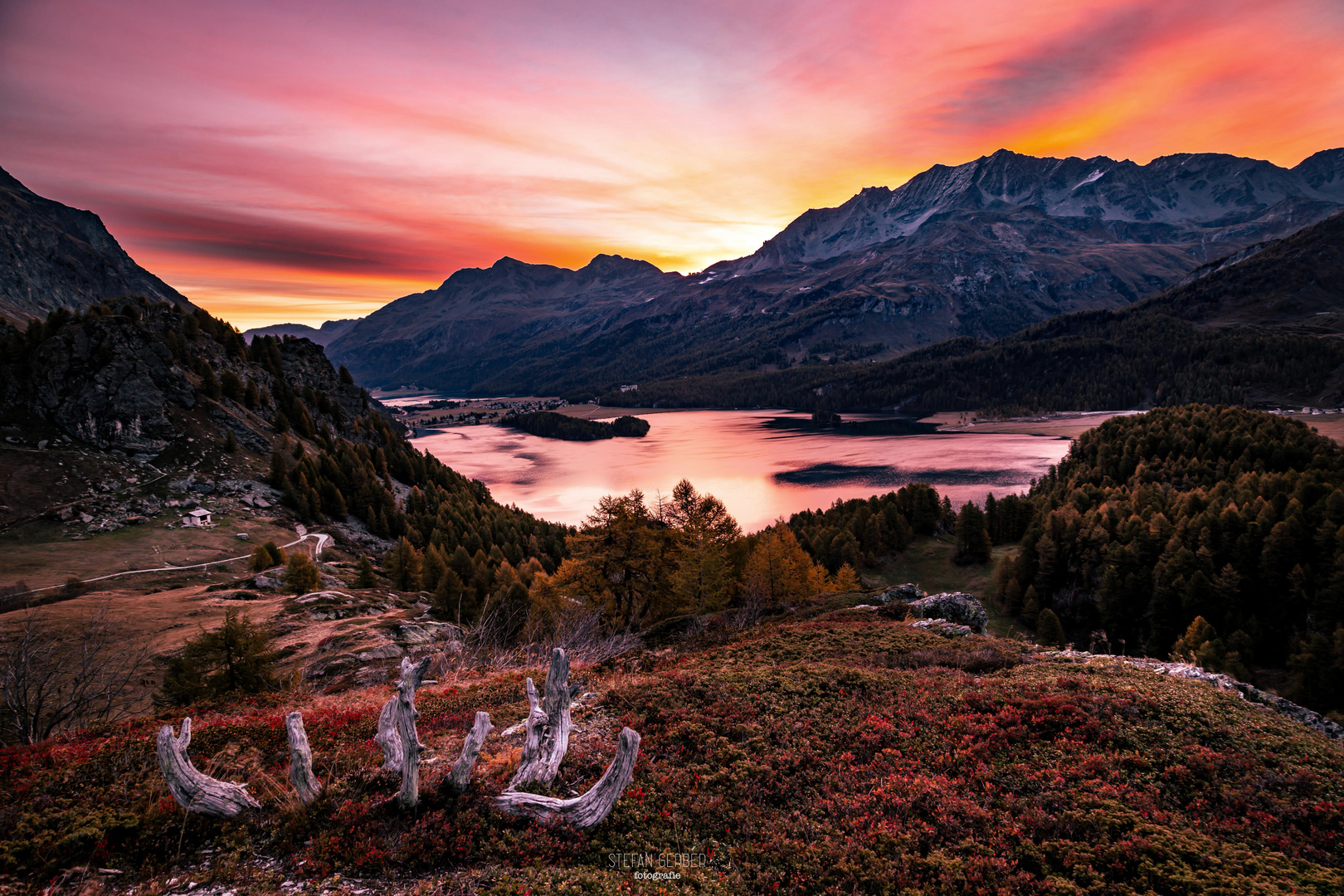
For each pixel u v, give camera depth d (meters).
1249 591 75.69
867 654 24.23
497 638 38.94
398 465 169.12
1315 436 124.62
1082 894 9.67
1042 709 16.39
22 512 85.56
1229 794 12.38
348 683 30.73
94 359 113.00
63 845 9.61
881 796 12.70
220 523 94.06
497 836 10.73
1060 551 93.81
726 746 14.91
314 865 9.57
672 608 48.84
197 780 10.61
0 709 25.44
